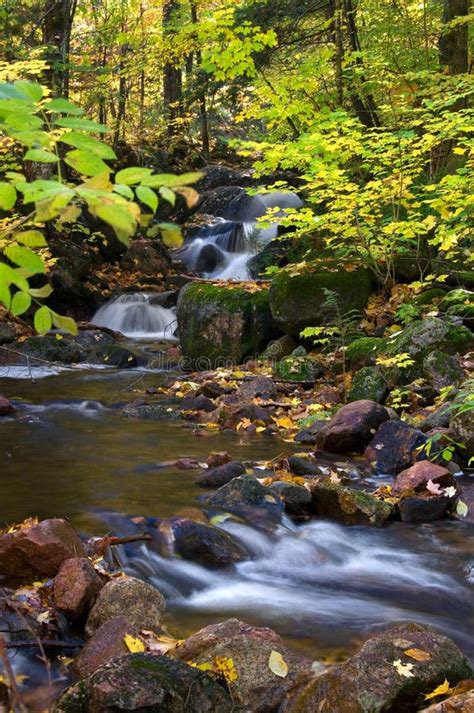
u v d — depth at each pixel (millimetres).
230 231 18375
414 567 4160
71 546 3658
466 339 7477
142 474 5461
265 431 6918
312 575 4078
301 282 9172
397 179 8688
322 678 2637
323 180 9484
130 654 2607
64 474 5422
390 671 2631
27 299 1510
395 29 13195
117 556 3943
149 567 3943
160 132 24453
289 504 4852
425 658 2721
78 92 19859
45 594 3377
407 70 12734
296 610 3609
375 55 12453
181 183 1343
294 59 14703
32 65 9602
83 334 12352
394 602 3738
